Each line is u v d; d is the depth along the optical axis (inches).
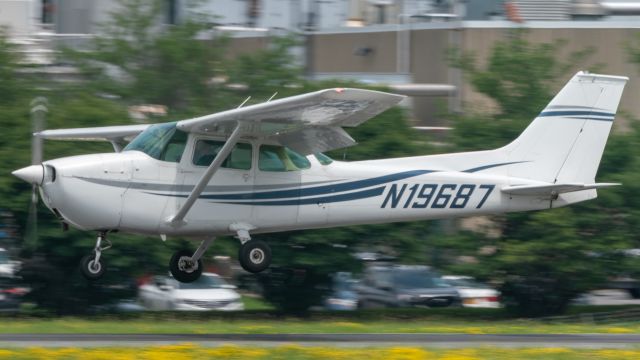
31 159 3102.9
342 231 3270.2
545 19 5285.4
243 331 2293.3
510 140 3627.0
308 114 1863.9
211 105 3681.1
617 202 3395.7
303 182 2060.8
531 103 3720.5
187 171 1973.4
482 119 3683.6
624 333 2336.4
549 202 2258.9
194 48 3774.6
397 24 5036.9
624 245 3336.6
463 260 3491.6
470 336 2143.2
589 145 2313.0
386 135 3457.2
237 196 2007.9
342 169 2103.8
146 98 3745.1
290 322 3029.0
